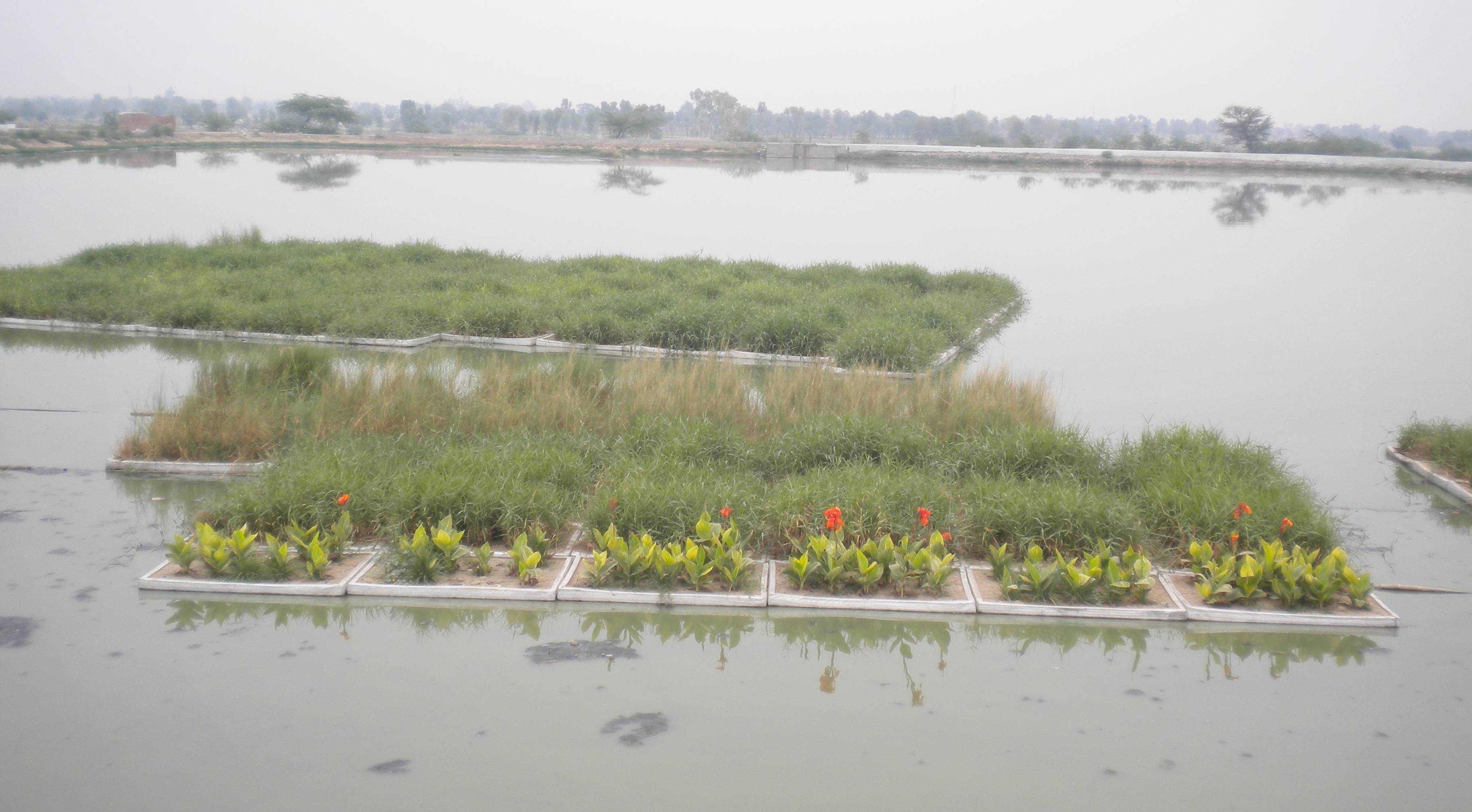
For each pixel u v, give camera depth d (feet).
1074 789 11.44
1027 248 79.92
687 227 91.61
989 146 319.47
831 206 119.14
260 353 33.53
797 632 15.78
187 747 11.89
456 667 14.17
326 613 15.96
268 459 21.81
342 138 264.31
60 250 62.69
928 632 15.81
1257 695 13.84
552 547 18.19
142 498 20.70
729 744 12.28
